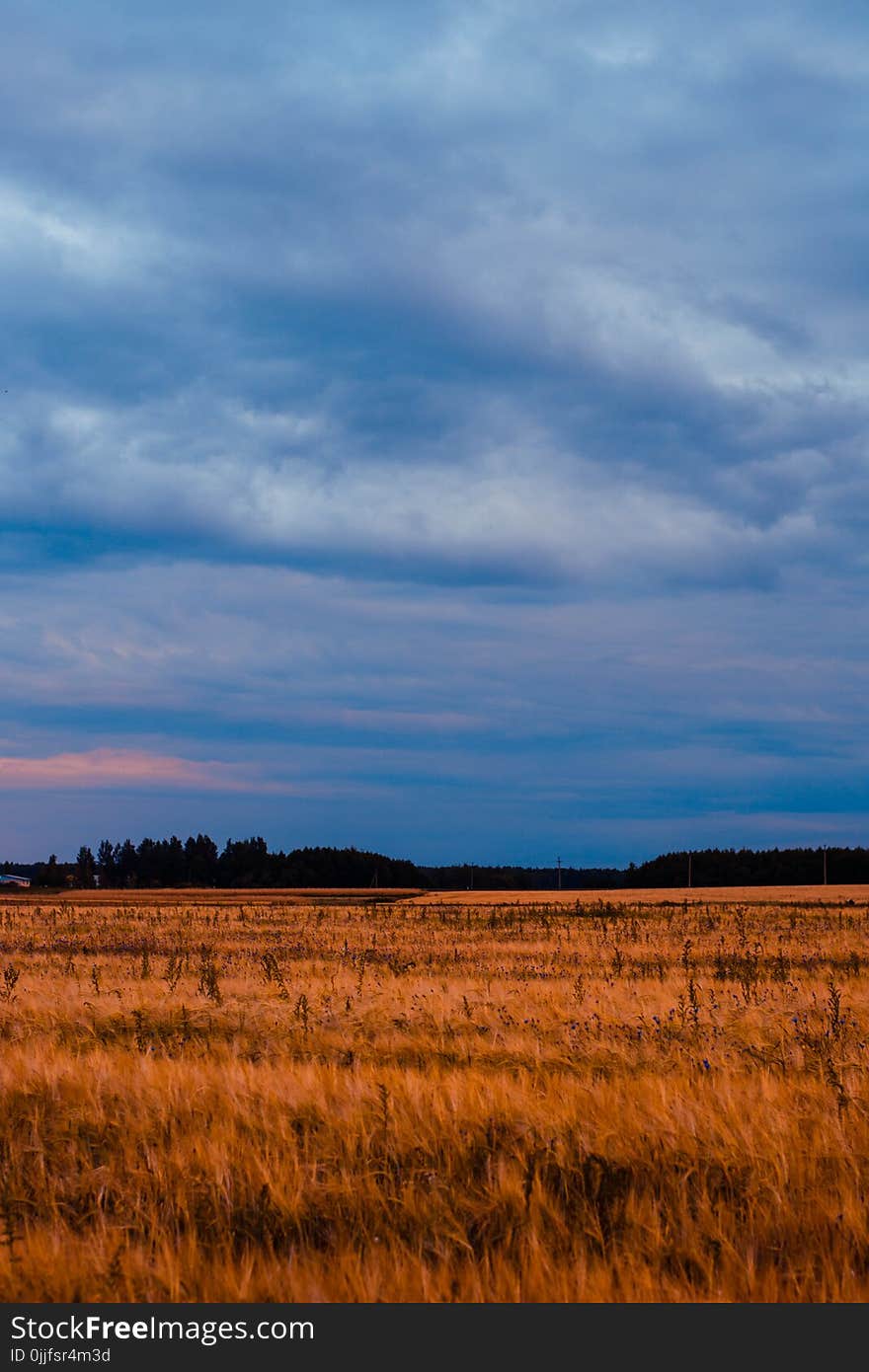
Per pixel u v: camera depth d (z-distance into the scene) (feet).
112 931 132.46
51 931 131.95
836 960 83.35
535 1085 29.17
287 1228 20.97
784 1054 35.76
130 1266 18.49
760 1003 51.75
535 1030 41.96
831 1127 24.59
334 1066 31.81
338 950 100.42
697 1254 19.22
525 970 76.59
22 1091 29.63
